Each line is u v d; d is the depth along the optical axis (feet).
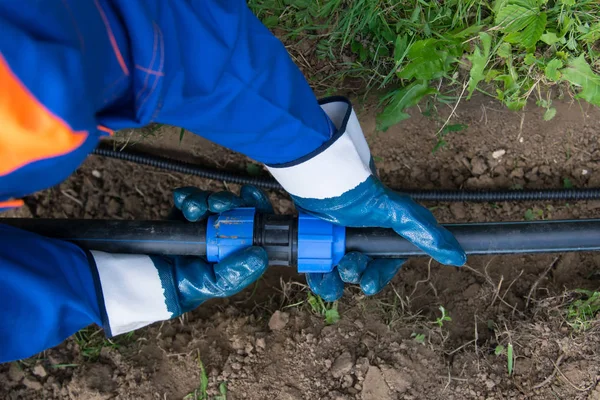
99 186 7.57
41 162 2.55
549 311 6.43
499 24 5.68
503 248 5.42
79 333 6.75
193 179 7.45
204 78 3.35
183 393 6.40
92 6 2.59
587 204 6.84
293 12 6.24
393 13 6.06
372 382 6.14
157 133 7.07
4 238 4.60
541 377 6.19
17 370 6.63
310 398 6.15
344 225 5.21
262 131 3.97
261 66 3.63
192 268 5.35
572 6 5.76
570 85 6.23
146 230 5.42
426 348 6.30
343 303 6.66
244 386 6.30
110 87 2.82
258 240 5.29
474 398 6.13
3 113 2.18
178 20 3.16
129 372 6.49
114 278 5.01
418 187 7.06
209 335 6.67
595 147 6.75
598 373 6.02
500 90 6.12
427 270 6.95
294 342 6.44
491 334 6.56
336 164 4.44
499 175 6.94
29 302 4.37
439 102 6.59
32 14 2.21
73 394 6.49
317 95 6.59
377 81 6.43
